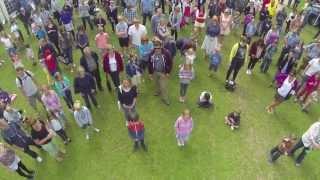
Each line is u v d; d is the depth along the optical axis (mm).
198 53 13719
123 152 9820
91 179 9141
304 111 11016
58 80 9797
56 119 9266
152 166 9414
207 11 15656
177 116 10938
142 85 12156
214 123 10648
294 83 9766
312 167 9312
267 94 11750
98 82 11531
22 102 11703
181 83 10648
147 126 10609
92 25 15438
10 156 8094
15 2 16344
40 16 14336
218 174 9180
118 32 12617
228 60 13367
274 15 15078
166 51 10406
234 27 15117
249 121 10719
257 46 11562
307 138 8391
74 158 9695
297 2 16922
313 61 10383
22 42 14641
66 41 12219
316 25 15695
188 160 9539
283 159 9516
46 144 8562
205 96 10906
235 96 11680
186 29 15195
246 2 15273
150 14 14656
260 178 9078
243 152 9758
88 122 9555
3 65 13633
